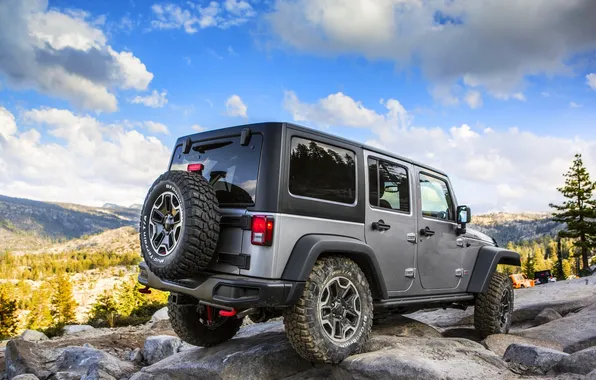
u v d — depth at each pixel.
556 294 9.03
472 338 6.16
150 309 22.50
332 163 4.19
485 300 5.78
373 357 3.74
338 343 3.80
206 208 3.60
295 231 3.75
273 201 3.66
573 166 46.75
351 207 4.25
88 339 8.27
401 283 4.77
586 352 3.59
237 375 3.99
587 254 46.56
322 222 3.97
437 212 5.50
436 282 5.25
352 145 4.43
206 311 4.60
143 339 8.19
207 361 4.29
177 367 4.38
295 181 3.83
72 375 5.61
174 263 3.57
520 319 7.58
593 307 6.39
